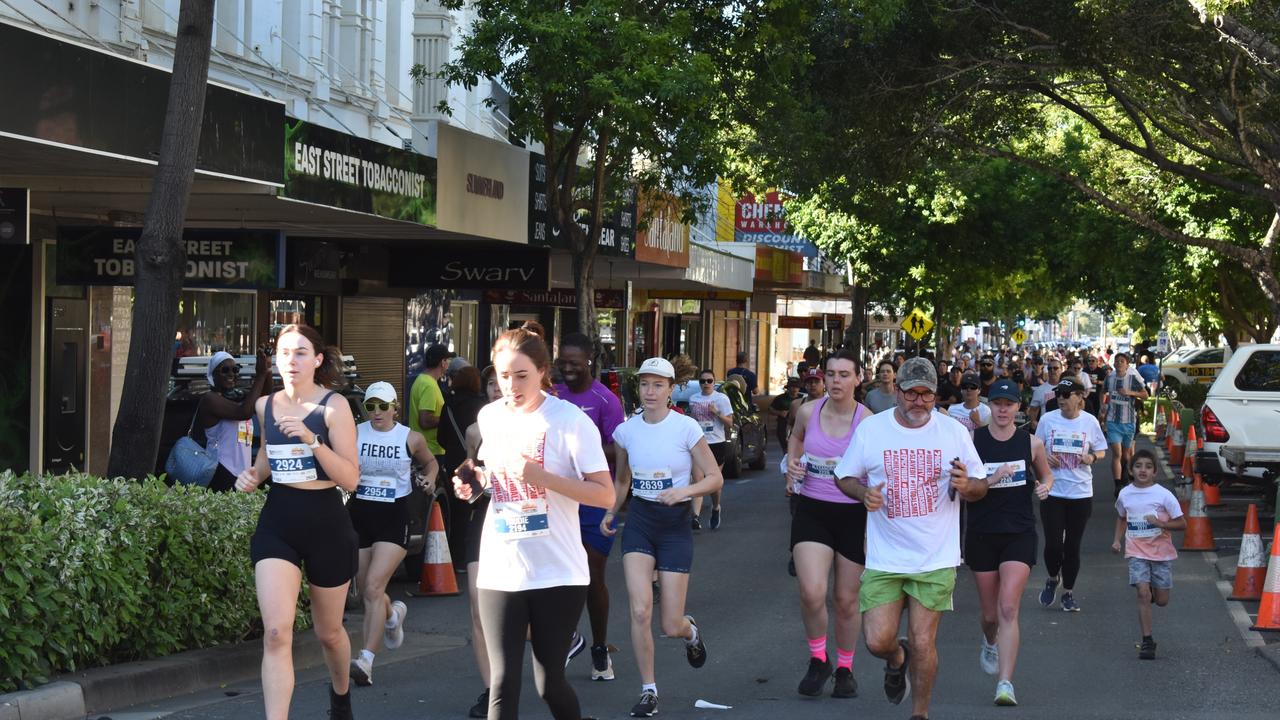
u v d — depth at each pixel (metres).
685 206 23.94
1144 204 35.22
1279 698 8.98
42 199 14.95
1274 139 22.34
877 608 7.48
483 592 5.93
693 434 8.48
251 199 14.29
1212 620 12.06
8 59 10.13
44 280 16.14
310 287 18.36
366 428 9.44
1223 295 39.88
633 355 42.31
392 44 22.50
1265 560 14.76
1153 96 23.67
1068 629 11.62
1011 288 51.88
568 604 5.95
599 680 9.39
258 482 7.02
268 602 6.72
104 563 8.33
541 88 18.94
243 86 17.83
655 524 8.52
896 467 7.37
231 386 12.34
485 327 31.14
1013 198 40.28
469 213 18.73
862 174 24.19
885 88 22.80
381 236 20.03
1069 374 25.23
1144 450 10.48
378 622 9.24
